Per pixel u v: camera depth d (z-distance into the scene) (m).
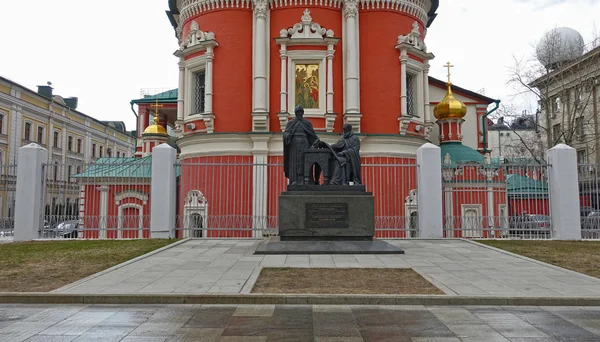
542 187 16.92
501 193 20.62
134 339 5.54
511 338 5.64
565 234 15.70
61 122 48.34
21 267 10.02
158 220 15.53
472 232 19.52
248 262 10.57
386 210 21.59
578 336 5.73
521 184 17.78
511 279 8.89
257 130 21.27
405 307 7.17
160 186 15.64
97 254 11.80
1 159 39.12
